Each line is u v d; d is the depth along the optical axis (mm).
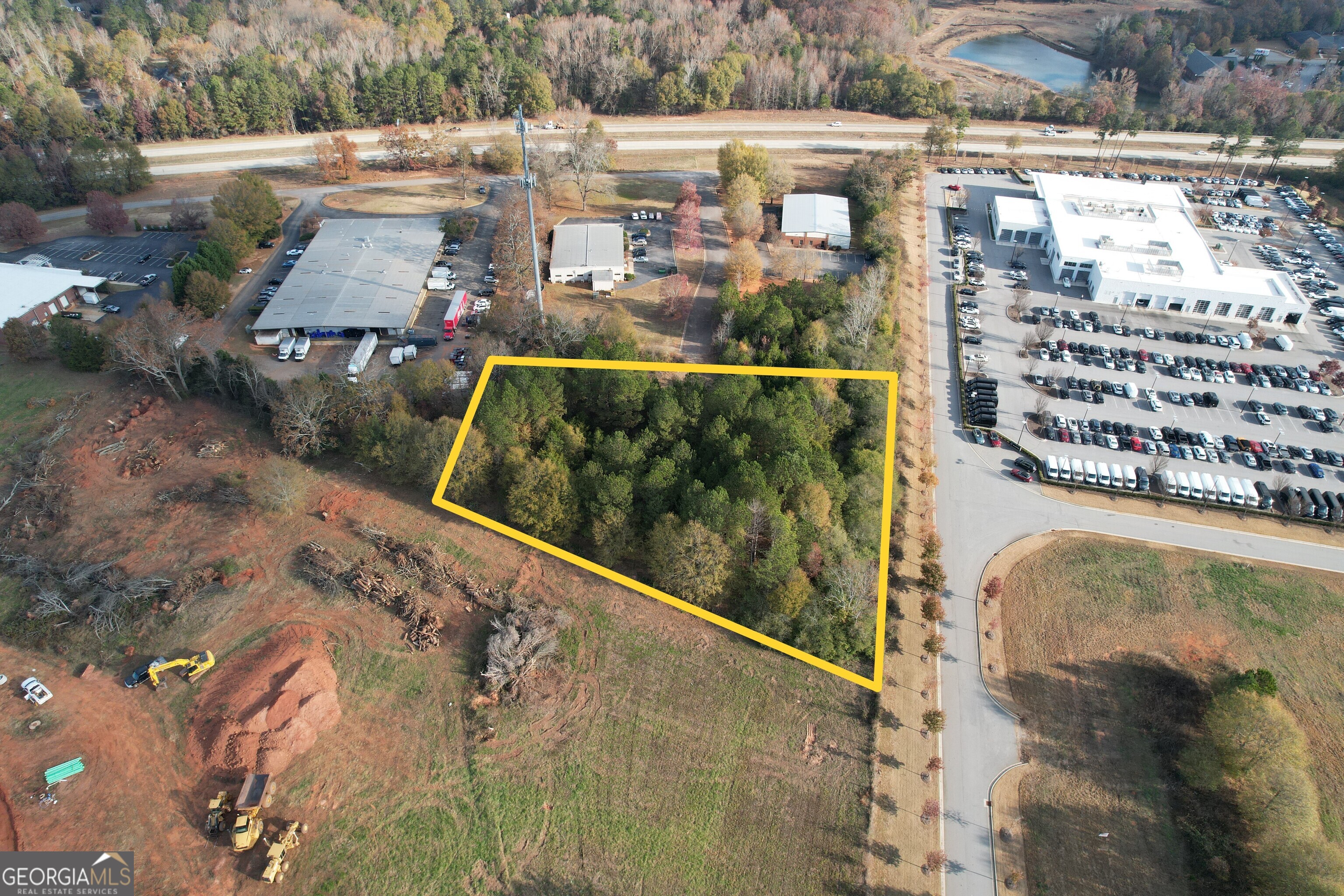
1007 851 78938
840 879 76000
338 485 108938
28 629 87250
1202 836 79188
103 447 111312
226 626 89938
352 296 144125
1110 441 125375
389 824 76312
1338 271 173750
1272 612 100438
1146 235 173750
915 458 122875
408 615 92812
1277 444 125125
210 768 77812
